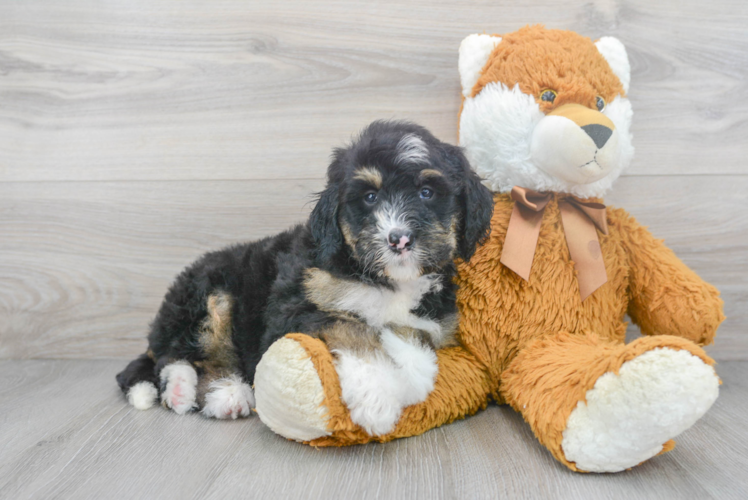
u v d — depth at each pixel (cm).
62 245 103
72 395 89
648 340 66
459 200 76
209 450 74
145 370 88
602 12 97
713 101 98
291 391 68
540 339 79
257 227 102
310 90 100
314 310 75
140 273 103
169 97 101
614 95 83
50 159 102
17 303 104
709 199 99
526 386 74
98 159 102
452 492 65
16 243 103
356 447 74
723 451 72
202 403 82
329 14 99
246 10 99
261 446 74
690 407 63
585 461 67
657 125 98
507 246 80
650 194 99
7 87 102
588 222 82
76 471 70
